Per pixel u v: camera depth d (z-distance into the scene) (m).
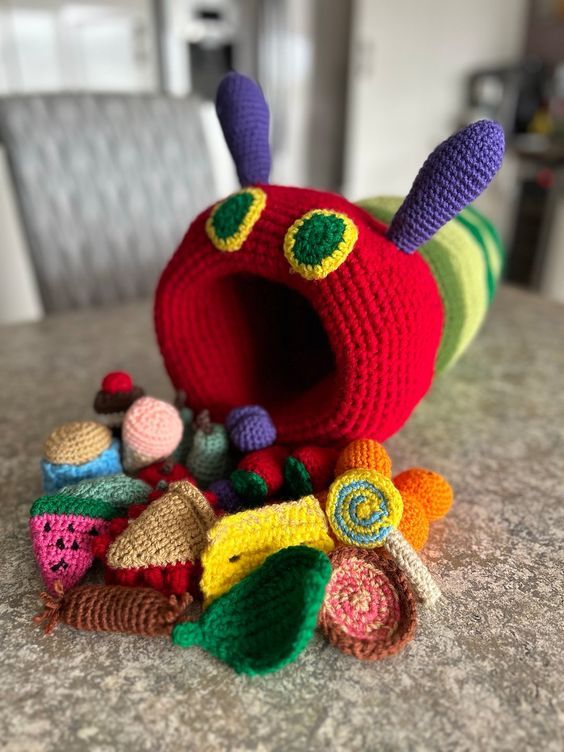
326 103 2.23
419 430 0.47
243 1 1.97
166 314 0.40
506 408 0.51
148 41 1.88
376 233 0.33
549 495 0.39
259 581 0.27
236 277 0.41
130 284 0.87
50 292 0.81
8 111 0.76
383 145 2.28
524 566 0.32
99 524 0.31
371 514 0.28
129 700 0.24
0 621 0.28
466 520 0.36
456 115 2.40
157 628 0.26
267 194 0.35
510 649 0.26
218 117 0.40
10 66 1.71
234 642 0.25
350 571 0.28
